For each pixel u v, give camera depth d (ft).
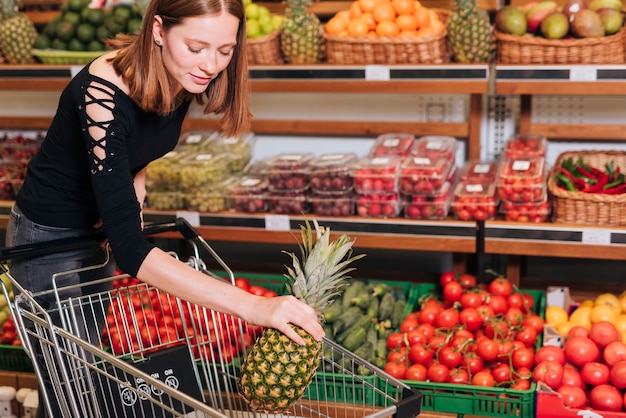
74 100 6.33
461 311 10.12
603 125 11.23
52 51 11.64
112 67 6.10
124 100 6.07
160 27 5.78
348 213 10.72
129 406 6.87
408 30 10.54
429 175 10.22
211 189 10.94
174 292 5.78
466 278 10.73
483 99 11.84
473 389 8.45
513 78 9.98
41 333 6.33
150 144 6.79
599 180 10.21
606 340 8.86
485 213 10.15
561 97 11.51
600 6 10.39
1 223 11.66
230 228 10.97
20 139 12.96
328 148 12.76
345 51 10.56
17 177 11.71
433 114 11.98
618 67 9.59
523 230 10.09
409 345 9.22
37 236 7.18
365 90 10.50
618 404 8.12
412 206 10.43
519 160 10.47
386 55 10.43
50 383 6.59
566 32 9.94
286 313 5.68
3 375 9.66
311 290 6.04
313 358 5.90
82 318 7.33
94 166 5.91
